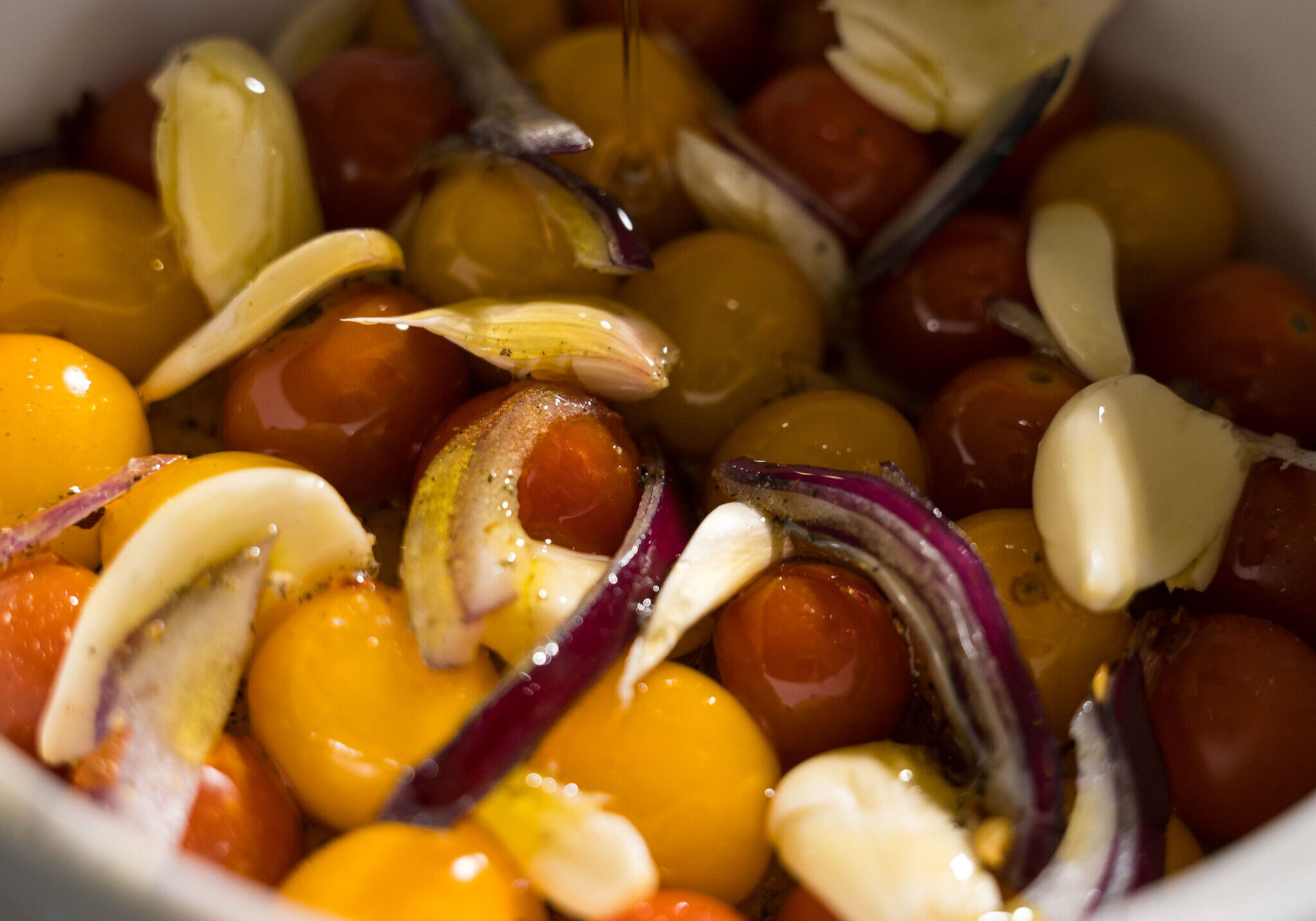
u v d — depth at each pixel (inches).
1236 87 12.2
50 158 12.4
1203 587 11.4
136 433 11.6
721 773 10.8
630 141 12.6
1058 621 11.2
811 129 12.8
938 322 12.5
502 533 11.2
